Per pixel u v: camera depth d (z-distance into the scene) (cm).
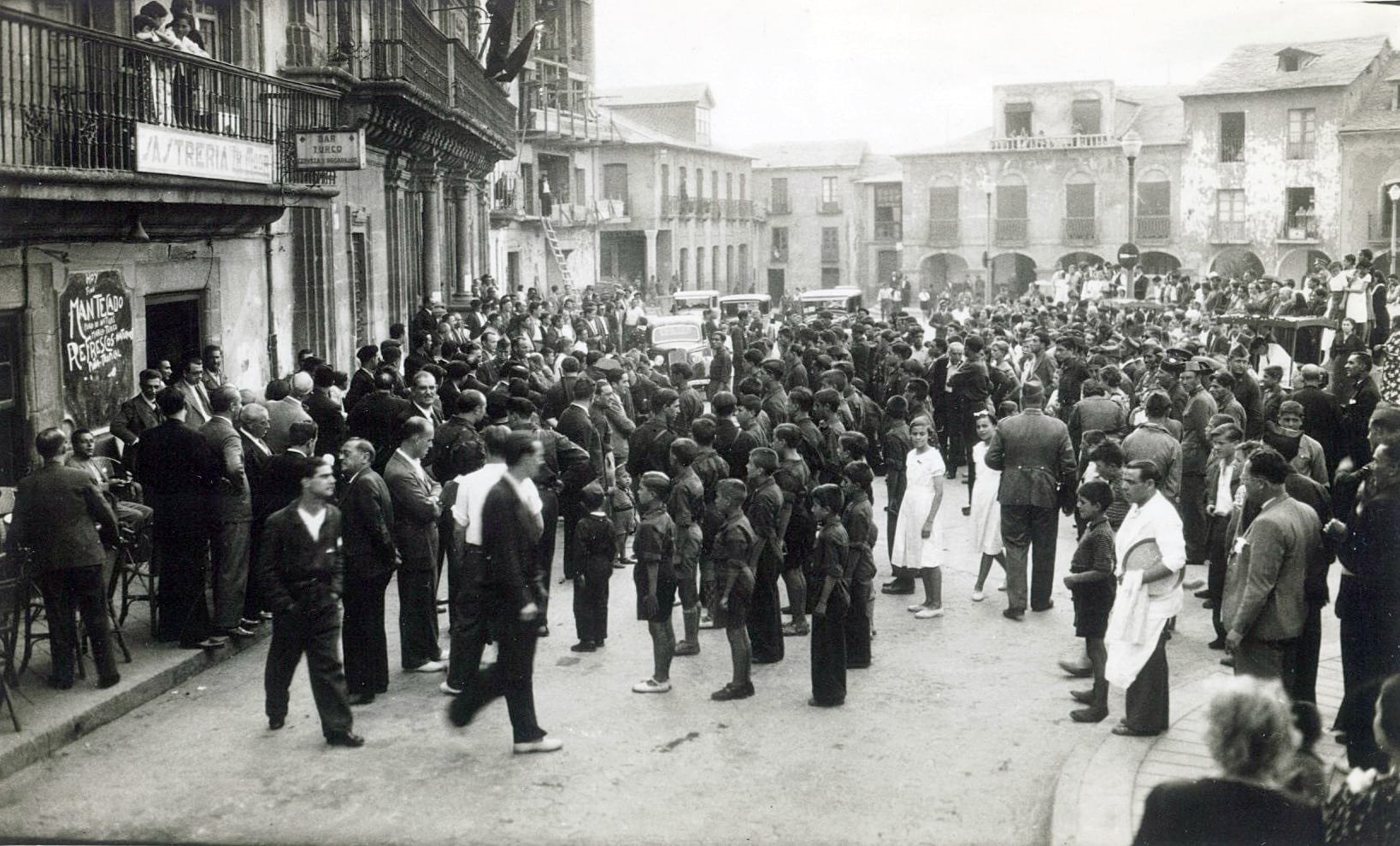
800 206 6794
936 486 1077
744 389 1347
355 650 852
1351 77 3344
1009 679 903
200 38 1343
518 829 653
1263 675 713
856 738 786
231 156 1170
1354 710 675
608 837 642
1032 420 1061
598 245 4938
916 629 1040
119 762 746
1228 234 3628
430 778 725
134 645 934
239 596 962
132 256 1238
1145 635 754
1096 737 770
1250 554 707
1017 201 4675
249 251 1530
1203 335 2373
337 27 1781
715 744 776
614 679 912
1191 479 1198
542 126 3694
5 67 1034
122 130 1029
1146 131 4162
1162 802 439
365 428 1098
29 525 803
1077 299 3781
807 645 1003
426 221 2434
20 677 834
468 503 866
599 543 974
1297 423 959
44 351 1088
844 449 936
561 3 3878
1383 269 3303
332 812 675
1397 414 674
